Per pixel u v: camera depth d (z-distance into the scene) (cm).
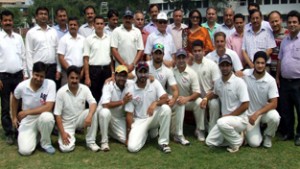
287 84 607
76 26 664
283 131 629
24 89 565
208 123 645
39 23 657
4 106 617
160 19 703
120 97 604
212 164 511
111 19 748
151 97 598
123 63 673
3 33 616
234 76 577
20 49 634
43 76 556
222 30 763
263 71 579
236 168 497
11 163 521
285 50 607
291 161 521
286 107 614
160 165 510
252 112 595
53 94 570
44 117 545
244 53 670
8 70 613
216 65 634
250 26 678
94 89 681
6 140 625
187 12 4841
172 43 723
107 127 571
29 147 550
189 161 523
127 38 681
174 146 593
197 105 615
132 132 578
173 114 605
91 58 669
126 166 507
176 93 602
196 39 674
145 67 579
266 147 580
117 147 589
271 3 4375
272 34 663
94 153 560
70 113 577
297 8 4250
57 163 519
